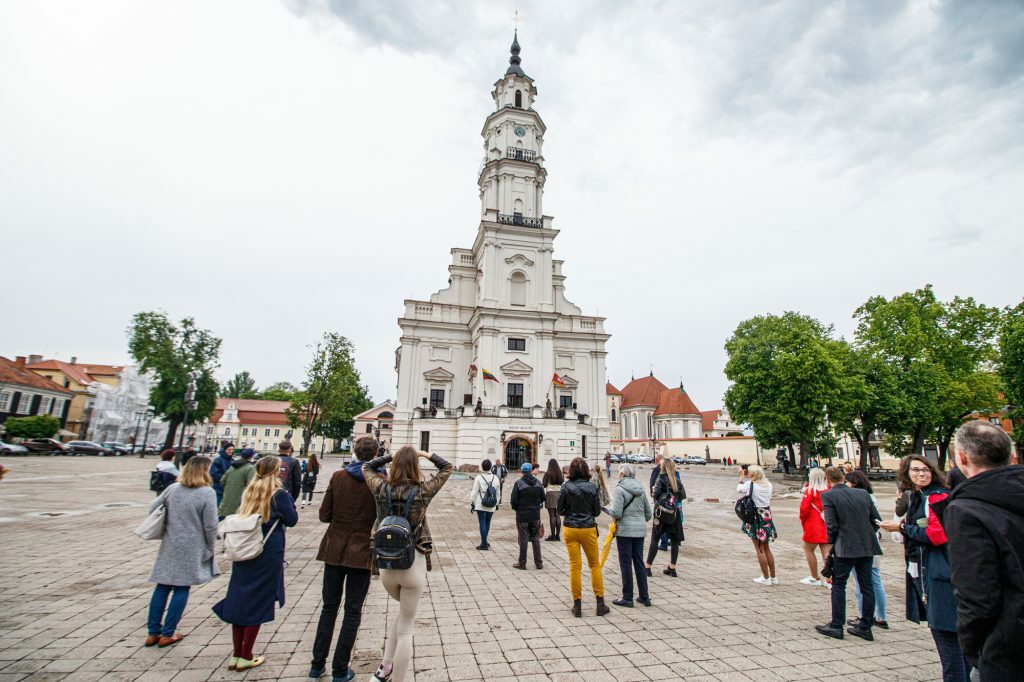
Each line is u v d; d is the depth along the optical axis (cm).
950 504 305
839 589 584
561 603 691
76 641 518
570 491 658
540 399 4097
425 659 500
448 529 1308
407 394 4206
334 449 8912
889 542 1226
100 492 1839
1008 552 268
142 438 7525
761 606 690
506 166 4512
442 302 4528
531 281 4331
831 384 3288
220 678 448
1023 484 279
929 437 3950
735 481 3338
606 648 535
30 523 1190
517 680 457
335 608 458
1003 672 262
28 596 662
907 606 474
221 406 8962
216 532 543
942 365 3597
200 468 547
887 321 3828
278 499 493
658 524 867
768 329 4034
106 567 811
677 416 8581
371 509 470
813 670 491
